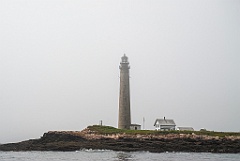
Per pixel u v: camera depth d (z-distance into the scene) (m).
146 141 84.62
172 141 84.44
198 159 62.81
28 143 89.69
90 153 74.81
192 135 85.44
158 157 65.75
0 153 78.00
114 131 93.06
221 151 78.00
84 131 94.88
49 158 65.62
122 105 110.94
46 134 91.88
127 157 65.56
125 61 113.38
